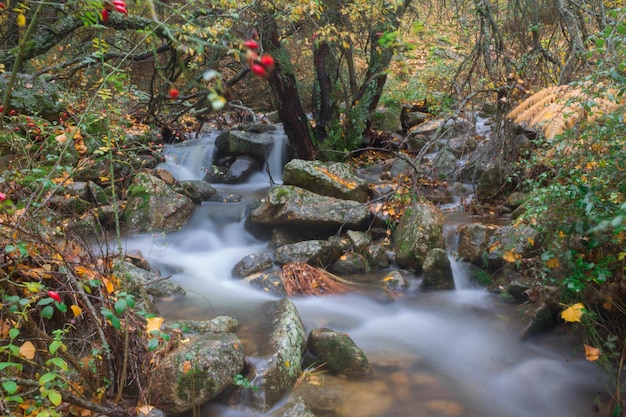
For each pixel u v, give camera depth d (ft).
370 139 28.32
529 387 10.79
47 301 7.41
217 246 18.62
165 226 18.78
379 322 13.73
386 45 9.59
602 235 8.46
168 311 13.58
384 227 18.45
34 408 7.61
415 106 35.12
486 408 10.17
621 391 9.84
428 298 15.02
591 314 9.56
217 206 21.27
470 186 21.72
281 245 17.75
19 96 18.45
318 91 26.66
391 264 17.06
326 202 18.21
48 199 9.44
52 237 10.08
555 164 12.42
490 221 18.25
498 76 20.36
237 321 12.74
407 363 11.76
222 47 5.79
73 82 26.14
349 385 10.82
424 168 23.16
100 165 18.79
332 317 13.91
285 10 18.78
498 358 11.84
